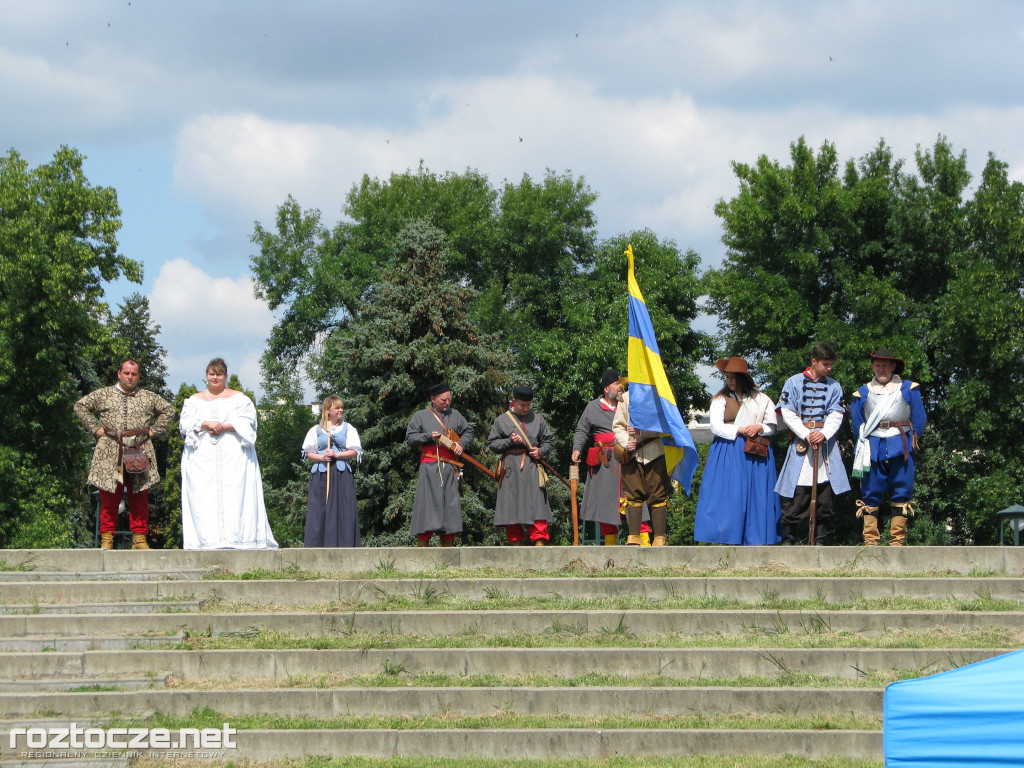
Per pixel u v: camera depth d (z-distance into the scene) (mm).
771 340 31375
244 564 10500
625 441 11250
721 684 8711
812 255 30844
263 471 39219
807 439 11203
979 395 28219
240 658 9008
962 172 31891
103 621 9422
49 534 28266
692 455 11375
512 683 8797
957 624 9391
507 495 12242
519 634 9406
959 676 6000
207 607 9836
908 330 29734
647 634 9438
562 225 43562
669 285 40344
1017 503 27859
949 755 5863
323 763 7836
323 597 10000
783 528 11922
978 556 10406
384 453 28547
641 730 8094
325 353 34938
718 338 35469
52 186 30812
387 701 8516
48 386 29312
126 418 11164
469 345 29938
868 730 8039
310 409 41281
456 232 42469
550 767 7742
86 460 31828
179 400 49656
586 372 37406
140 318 61719
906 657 8859
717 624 9461
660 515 11164
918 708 5949
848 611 9570
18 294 28891
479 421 28797
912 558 10461
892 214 31406
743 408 11305
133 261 31953
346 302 41469
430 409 12250
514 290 42594
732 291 32094
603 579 10047
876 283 29891
